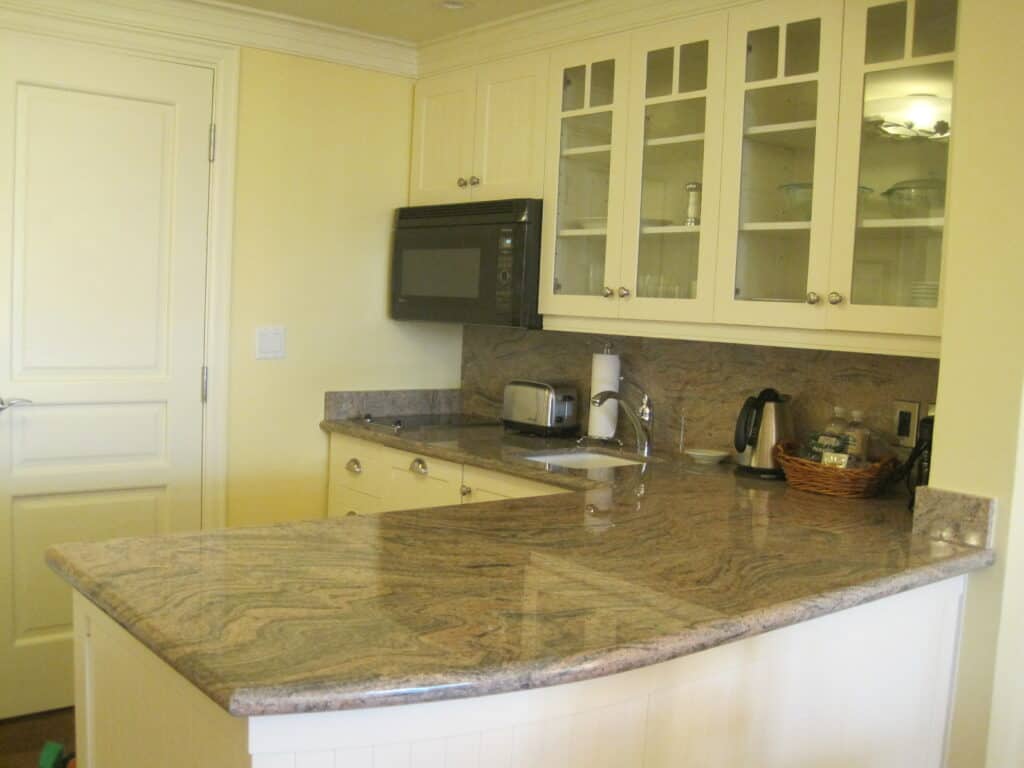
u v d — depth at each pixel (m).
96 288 3.20
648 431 3.25
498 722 1.33
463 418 3.91
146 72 3.22
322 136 3.60
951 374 2.06
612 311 2.97
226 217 3.39
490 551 1.78
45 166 3.08
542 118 3.20
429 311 3.58
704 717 1.56
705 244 2.70
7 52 3.00
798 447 2.80
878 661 1.87
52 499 3.18
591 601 1.51
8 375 3.06
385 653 1.26
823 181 2.43
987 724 2.02
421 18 3.33
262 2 3.24
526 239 3.20
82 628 1.71
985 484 2.02
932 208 2.24
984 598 2.02
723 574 1.70
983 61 1.98
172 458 3.38
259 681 1.15
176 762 1.41
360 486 3.56
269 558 1.67
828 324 2.42
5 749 2.96
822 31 2.43
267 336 3.54
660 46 2.82
